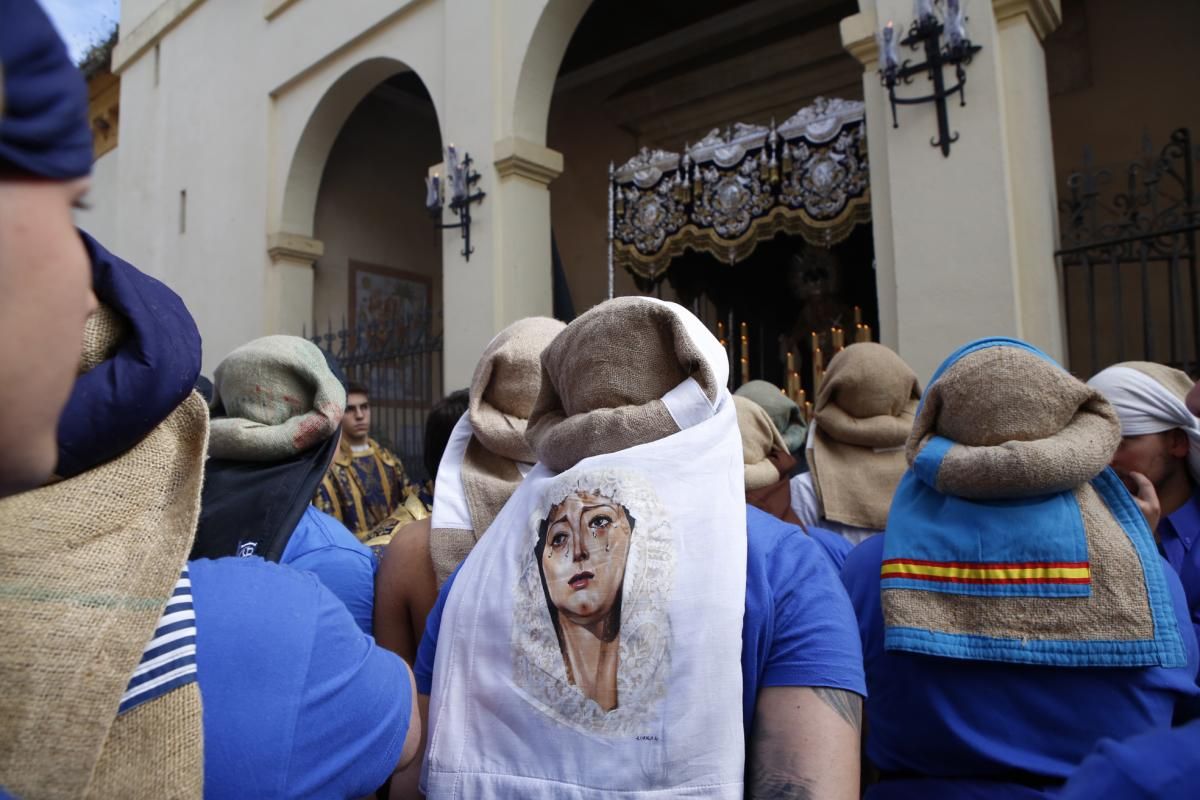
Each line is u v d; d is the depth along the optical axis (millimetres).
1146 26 6145
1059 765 1202
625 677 998
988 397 1343
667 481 1079
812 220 5758
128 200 11031
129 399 717
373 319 9555
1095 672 1217
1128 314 5910
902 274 4293
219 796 811
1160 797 568
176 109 10195
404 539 1554
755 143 6062
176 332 769
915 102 4242
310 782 872
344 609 1009
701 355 1117
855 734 987
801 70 8289
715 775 938
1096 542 1243
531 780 997
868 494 2768
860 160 5551
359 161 9680
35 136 539
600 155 9781
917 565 1336
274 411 1645
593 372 1174
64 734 648
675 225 6539
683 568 1027
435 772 1057
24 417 556
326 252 9219
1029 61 4141
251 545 1477
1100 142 6293
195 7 9992
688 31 8836
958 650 1255
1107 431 1311
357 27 7676
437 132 10570
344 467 4504
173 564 763
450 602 1167
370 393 8648
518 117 6336
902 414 2885
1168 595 1212
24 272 541
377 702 959
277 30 8633
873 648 1411
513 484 1503
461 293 6516
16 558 667
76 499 710
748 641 1022
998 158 4055
